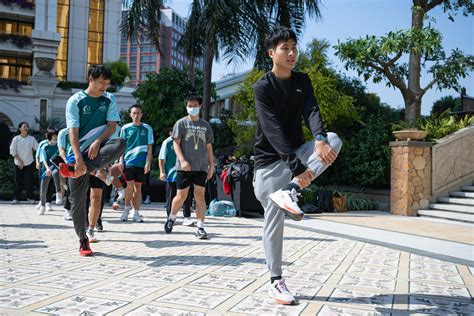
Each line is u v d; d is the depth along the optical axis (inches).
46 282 118.4
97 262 147.8
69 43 1160.2
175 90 565.9
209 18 441.4
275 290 105.3
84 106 151.6
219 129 569.6
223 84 778.2
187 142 214.8
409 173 375.6
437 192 387.9
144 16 498.6
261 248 184.1
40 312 92.7
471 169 406.3
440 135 407.2
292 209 90.6
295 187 94.5
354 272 142.7
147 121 574.9
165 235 221.0
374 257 172.7
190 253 169.6
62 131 161.9
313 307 101.0
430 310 100.7
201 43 476.1
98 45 1202.0
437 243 215.2
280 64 102.8
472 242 219.5
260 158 108.5
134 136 275.4
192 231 239.8
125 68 1069.1
